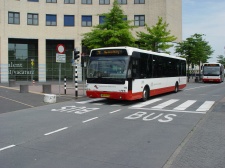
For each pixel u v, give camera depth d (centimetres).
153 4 4838
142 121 1112
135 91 1636
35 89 2797
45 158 639
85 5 4844
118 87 1573
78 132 909
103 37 2973
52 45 5072
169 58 2238
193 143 773
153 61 1903
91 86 1653
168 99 1916
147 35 3741
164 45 3775
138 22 4862
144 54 1759
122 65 1579
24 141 792
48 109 1434
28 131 920
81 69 4900
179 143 777
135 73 1631
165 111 1377
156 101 1794
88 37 3272
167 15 4994
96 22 4847
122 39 3006
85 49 4822
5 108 1462
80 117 1197
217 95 2219
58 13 4784
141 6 4847
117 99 1719
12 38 4659
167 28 5044
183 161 616
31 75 4938
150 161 620
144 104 1639
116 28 2977
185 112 1347
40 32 4728
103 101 1781
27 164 598
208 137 845
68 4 4809
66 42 5066
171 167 578
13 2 4581
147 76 1802
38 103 1658
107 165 593
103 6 4847
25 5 4647
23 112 1338
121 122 1088
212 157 646
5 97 1969
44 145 750
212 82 4738
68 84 3831
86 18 4862
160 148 727
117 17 3041
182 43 5041
